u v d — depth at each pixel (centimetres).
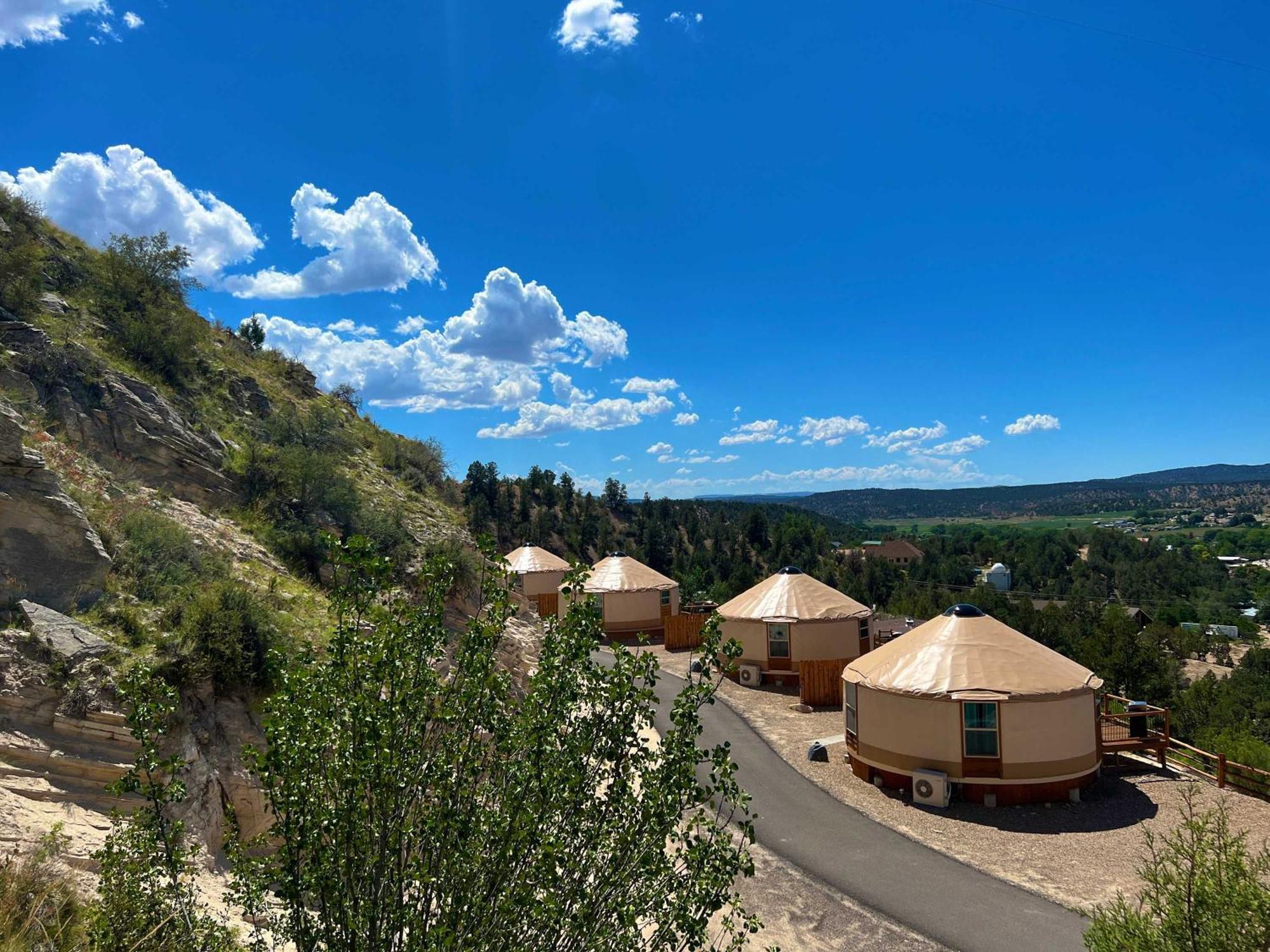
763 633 2373
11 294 1502
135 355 1730
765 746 1719
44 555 908
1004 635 1537
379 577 448
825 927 945
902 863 1131
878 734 1474
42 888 529
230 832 438
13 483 915
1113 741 1620
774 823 1284
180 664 880
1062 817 1316
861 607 2484
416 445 2900
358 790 381
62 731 759
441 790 400
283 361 2681
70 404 1352
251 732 899
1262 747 1967
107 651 830
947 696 1391
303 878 379
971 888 1045
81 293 1772
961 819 1309
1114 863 1119
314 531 1594
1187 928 562
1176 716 3794
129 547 1038
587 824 422
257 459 1673
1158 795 1424
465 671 433
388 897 382
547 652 453
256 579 1242
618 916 399
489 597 483
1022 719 1379
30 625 812
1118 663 4028
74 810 709
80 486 1132
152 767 440
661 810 412
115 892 432
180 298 2105
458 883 383
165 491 1371
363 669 414
